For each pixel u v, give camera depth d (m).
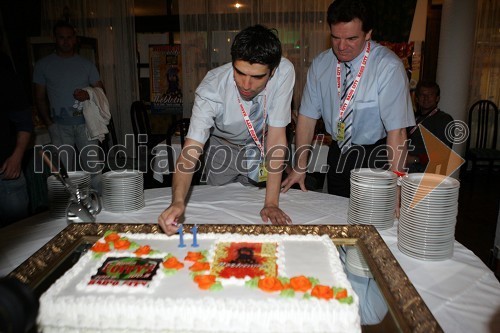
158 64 5.64
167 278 1.07
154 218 1.56
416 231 1.21
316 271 1.11
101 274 1.07
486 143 5.50
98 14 5.60
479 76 5.35
